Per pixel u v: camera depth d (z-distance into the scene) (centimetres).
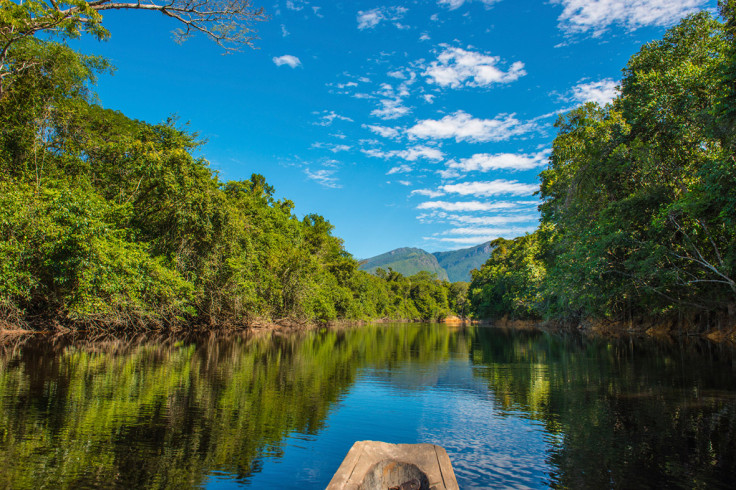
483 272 9581
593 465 532
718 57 2048
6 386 855
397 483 282
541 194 3891
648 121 2281
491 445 614
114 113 2916
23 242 1673
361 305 7444
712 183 1602
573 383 1116
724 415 751
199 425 658
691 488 462
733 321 2412
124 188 2539
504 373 1338
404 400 909
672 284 2375
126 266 1975
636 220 2294
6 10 1301
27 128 2167
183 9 1398
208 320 3027
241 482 462
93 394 817
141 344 1817
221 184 3228
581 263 2472
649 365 1412
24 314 1805
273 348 1978
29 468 471
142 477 463
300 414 755
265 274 3581
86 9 1315
